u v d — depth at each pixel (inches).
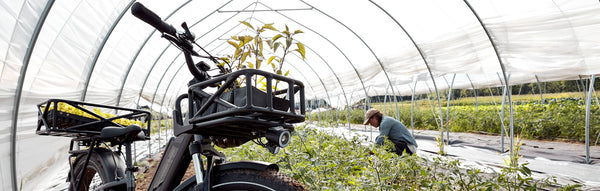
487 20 235.6
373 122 253.9
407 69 366.0
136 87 352.5
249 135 75.1
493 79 514.0
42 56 171.0
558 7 193.8
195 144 77.4
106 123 109.8
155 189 84.9
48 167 208.1
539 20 208.2
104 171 108.7
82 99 226.8
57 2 160.1
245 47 99.2
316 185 123.9
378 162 164.9
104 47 234.1
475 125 578.2
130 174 101.0
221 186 77.8
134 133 100.3
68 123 103.6
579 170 243.3
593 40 198.1
